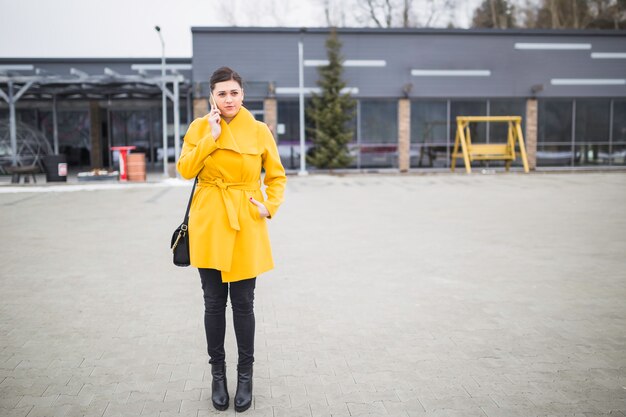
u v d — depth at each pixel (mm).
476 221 10828
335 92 23750
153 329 4777
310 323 4914
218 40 24031
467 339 4500
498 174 23547
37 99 27531
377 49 24719
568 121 25969
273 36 24250
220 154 3334
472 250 8047
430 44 24906
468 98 25359
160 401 3467
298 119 24703
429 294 5812
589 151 26125
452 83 25141
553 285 6121
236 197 3369
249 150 3377
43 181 20719
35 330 4746
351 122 24984
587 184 18656
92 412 3314
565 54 25516
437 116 25344
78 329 4773
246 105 24547
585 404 3398
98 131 27922
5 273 6773
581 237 8977
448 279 6422
